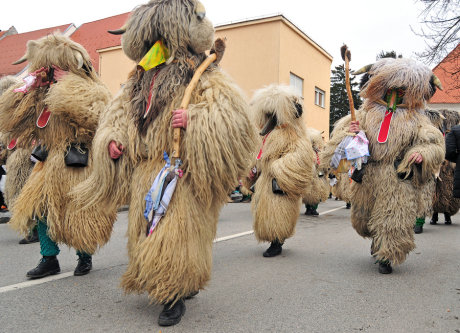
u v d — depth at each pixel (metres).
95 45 24.20
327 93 23.16
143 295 3.57
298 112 5.09
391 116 4.32
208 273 2.97
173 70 2.97
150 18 2.96
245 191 7.07
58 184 3.83
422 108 4.50
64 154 3.89
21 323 2.96
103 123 3.16
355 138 4.37
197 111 2.82
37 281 3.98
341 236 6.76
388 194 4.22
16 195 5.66
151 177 2.93
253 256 5.22
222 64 18.53
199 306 3.34
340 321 3.06
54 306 3.30
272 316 3.14
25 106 3.99
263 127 5.22
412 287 3.91
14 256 5.15
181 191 2.84
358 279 4.18
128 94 3.18
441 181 8.19
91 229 3.77
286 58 18.11
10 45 28.27
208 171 2.83
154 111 2.96
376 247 4.34
